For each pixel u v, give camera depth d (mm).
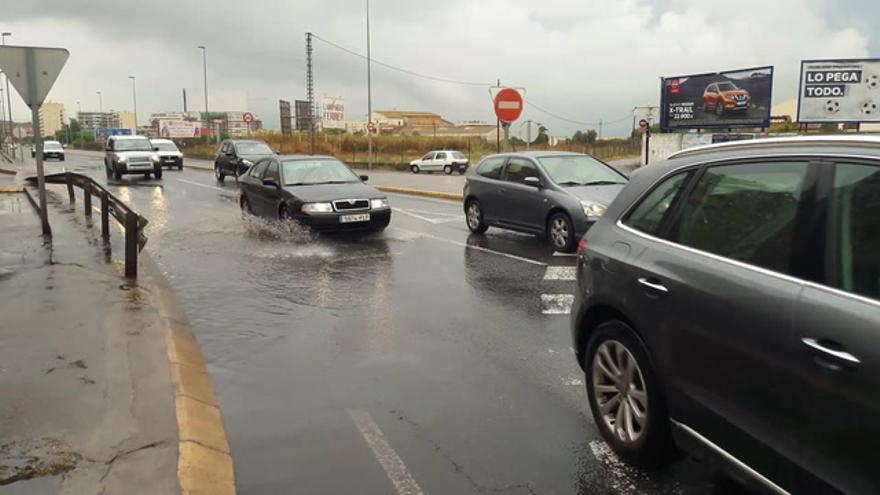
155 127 105000
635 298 3564
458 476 3664
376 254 10539
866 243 2514
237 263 9812
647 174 3975
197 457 3719
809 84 28984
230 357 5660
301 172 13180
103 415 4176
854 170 2678
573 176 11211
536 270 9266
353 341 6086
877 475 2291
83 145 99062
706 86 30766
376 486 3562
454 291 8047
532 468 3736
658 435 3523
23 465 3562
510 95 18203
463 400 4707
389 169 43312
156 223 14234
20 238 11109
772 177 3055
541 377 5141
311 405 4641
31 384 4660
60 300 6918
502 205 11922
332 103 92188
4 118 72062
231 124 106250
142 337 5719
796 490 2625
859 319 2395
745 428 2861
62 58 10602
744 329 2850
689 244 3383
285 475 3678
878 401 2273
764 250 2930
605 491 3480
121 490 3340
